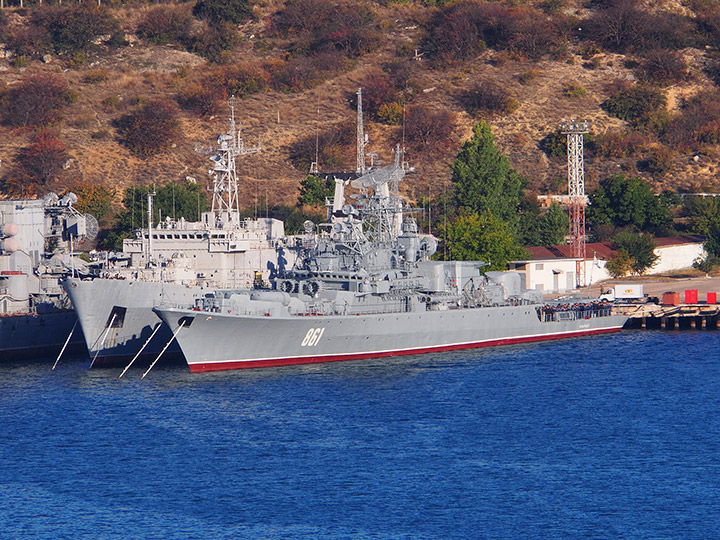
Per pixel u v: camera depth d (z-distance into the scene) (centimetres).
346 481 15200
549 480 15238
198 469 15712
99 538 13350
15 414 18550
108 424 17938
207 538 13325
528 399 19662
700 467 15750
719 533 13412
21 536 13425
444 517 13925
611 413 18688
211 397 19575
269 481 15200
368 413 18588
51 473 15588
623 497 14575
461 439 17138
